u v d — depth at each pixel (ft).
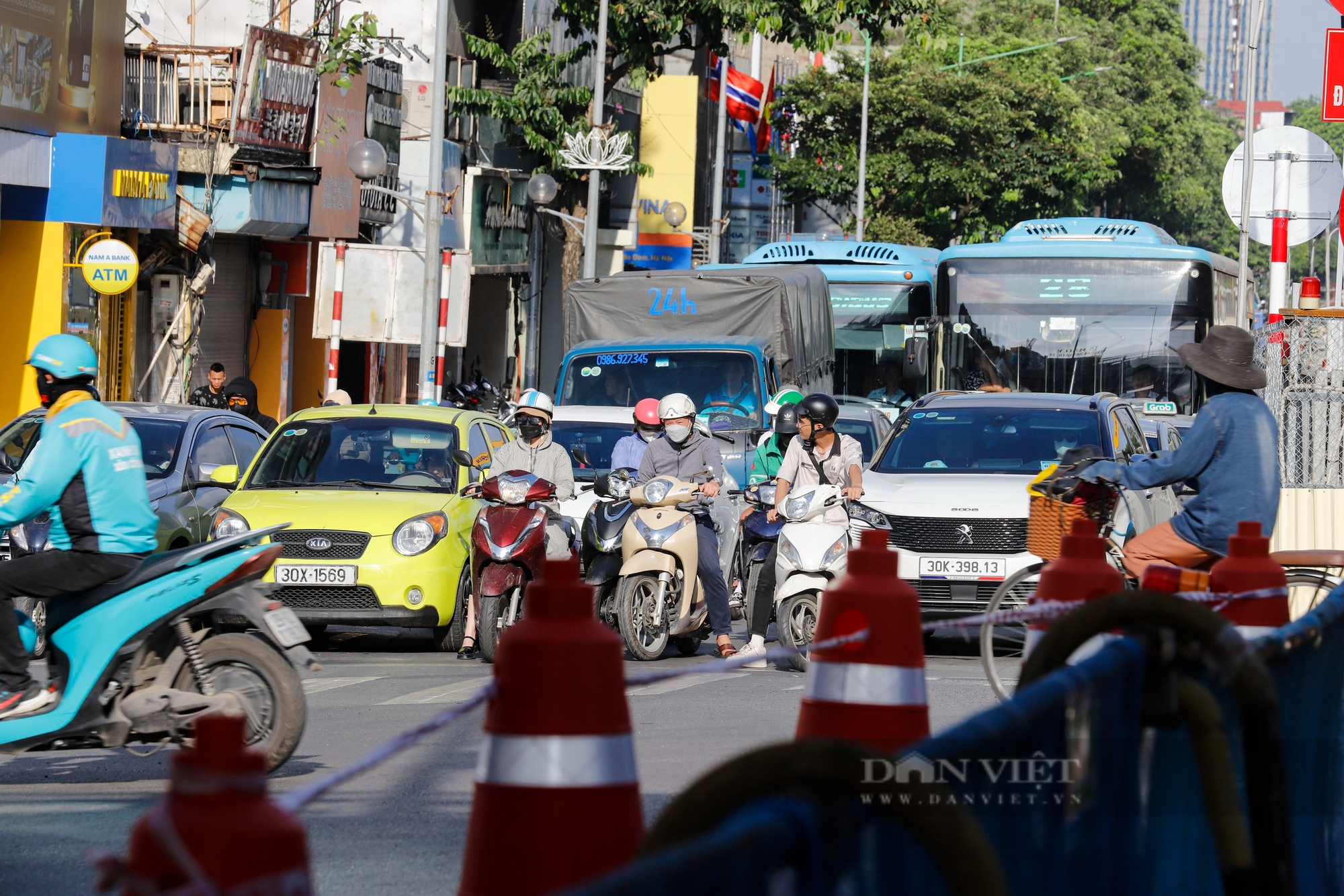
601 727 30.22
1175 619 32.04
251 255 237.04
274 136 217.15
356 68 232.12
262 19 269.23
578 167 282.97
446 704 86.12
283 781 64.59
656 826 20.30
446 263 197.57
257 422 155.43
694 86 402.31
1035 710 25.05
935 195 481.05
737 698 89.04
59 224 172.96
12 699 62.13
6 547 107.55
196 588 62.59
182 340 204.44
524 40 327.26
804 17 302.25
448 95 299.38
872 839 20.62
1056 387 201.26
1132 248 201.87
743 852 17.49
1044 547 78.74
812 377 195.62
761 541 109.19
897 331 236.22
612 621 109.29
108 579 62.90
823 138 489.26
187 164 207.92
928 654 111.86
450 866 50.52
